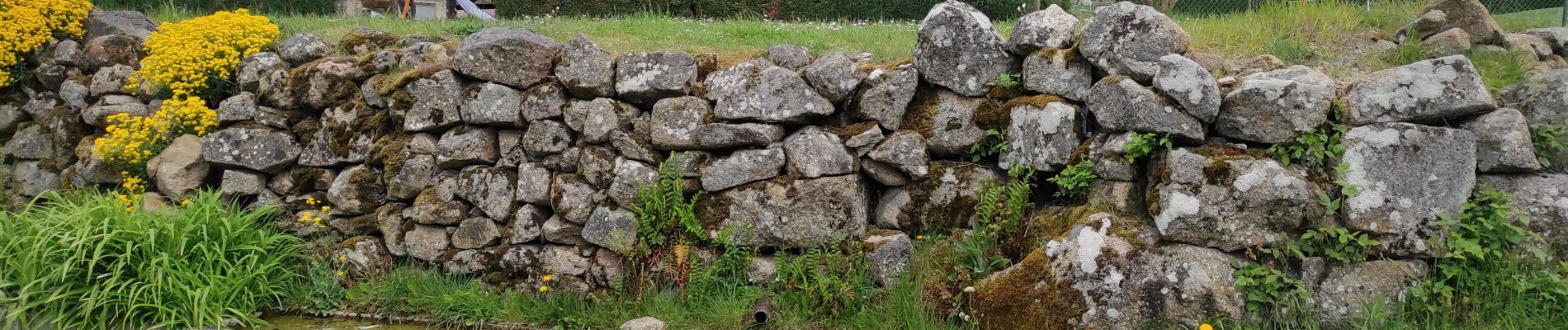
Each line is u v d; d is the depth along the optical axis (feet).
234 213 16.52
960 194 14.29
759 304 13.75
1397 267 11.87
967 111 14.30
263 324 14.62
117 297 14.06
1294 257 12.09
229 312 14.52
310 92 16.79
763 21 25.36
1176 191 12.16
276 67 17.29
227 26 18.26
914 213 14.55
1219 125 12.56
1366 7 17.28
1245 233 12.04
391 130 16.44
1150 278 12.02
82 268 14.12
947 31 14.16
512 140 15.72
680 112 14.69
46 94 19.38
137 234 14.38
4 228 15.11
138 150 17.21
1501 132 11.85
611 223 14.88
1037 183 14.06
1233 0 26.11
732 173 14.40
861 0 29.81
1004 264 13.41
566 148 15.33
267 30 18.85
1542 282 11.65
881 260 13.97
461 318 14.64
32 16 19.22
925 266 13.87
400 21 24.67
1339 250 12.00
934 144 14.40
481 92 15.40
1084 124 13.74
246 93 17.31
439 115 15.79
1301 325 12.00
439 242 15.89
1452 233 11.74
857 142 14.17
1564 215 11.70
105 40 19.07
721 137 14.44
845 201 14.20
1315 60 15.23
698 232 14.53
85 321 13.62
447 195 15.89
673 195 14.55
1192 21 18.33
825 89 14.34
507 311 14.53
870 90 14.38
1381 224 11.80
